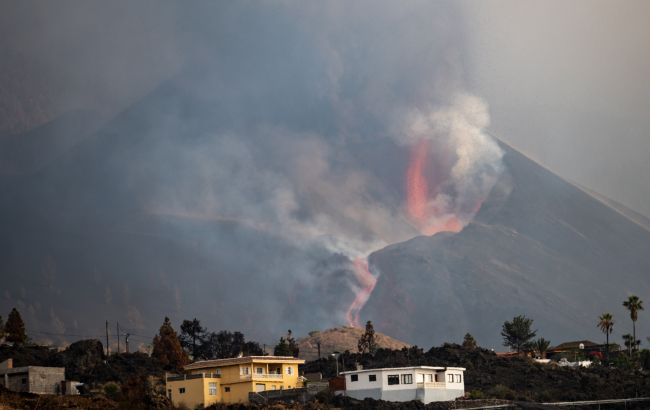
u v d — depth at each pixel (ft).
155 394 396.98
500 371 568.00
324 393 449.89
